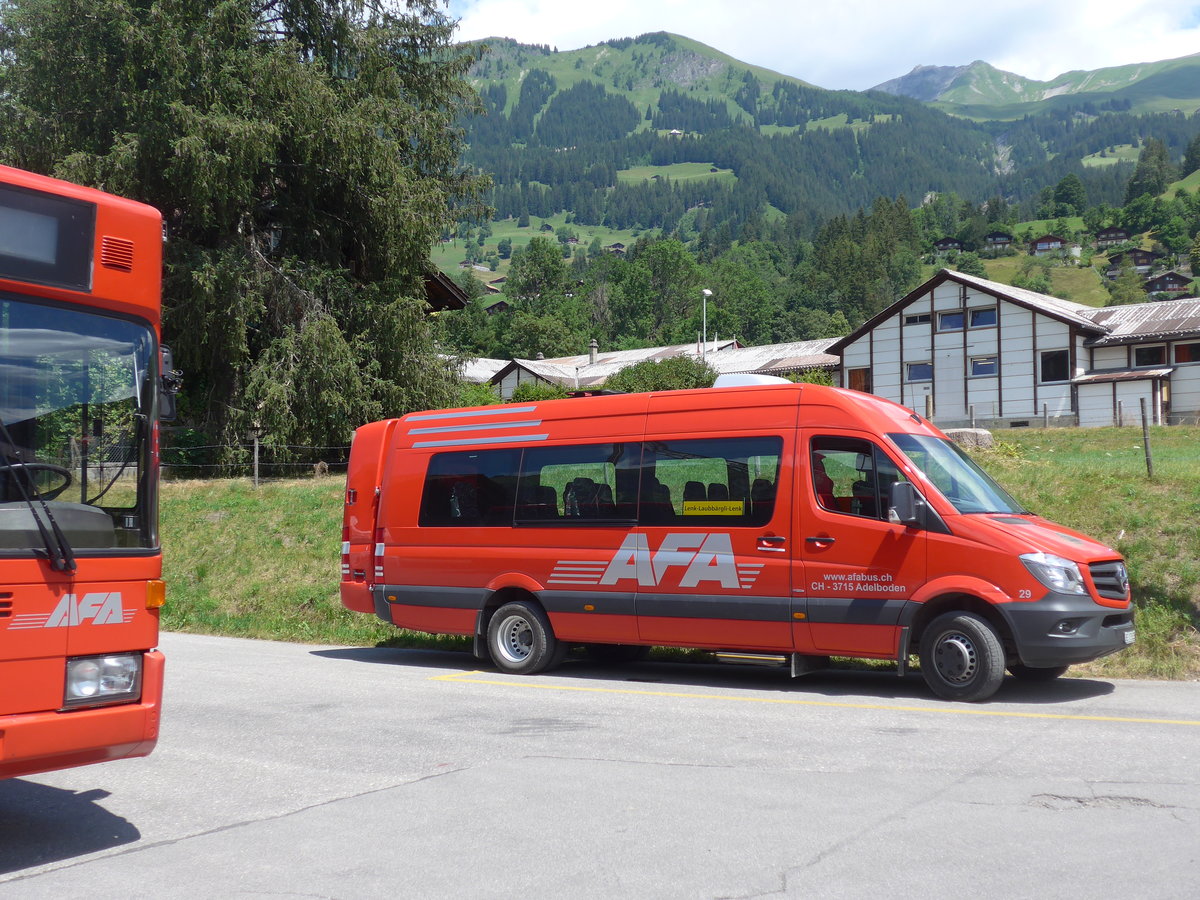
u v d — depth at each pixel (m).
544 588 11.27
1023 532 9.19
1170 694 9.45
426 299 32.81
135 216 5.99
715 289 175.50
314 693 10.19
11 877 5.21
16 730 5.15
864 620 9.56
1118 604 9.14
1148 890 4.64
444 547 11.98
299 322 30.98
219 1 27.67
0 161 28.89
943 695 9.30
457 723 8.62
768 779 6.67
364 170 30.81
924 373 53.69
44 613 5.36
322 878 5.03
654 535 10.66
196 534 20.33
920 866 5.01
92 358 5.73
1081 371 49.22
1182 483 15.10
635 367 51.44
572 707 9.28
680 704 9.38
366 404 30.56
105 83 27.86
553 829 5.71
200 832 5.86
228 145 27.03
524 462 11.62
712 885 4.81
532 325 136.62
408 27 33.78
